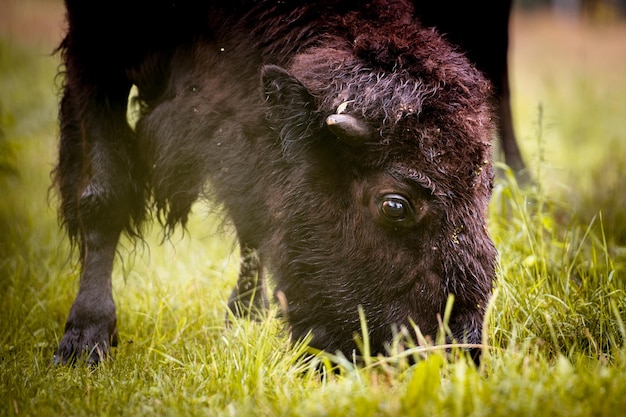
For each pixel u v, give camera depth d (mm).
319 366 8711
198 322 10875
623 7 53438
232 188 9930
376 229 8438
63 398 8047
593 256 10336
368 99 8492
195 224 15383
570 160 20125
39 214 15984
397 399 6809
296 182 8922
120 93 10984
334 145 8664
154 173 10891
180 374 8859
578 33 45219
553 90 28375
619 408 6535
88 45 10781
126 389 8211
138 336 10734
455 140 8195
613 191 14922
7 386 8500
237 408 7387
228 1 10219
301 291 8930
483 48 12195
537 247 10938
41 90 26281
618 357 7984
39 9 40188
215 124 10141
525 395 6684
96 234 10844
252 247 10234
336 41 9414
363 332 7902
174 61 10641
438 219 8094
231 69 10055
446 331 7875
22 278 12852
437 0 11227
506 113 13906
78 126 11328
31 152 20109
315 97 8719
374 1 9836
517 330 9055
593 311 9453
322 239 8750
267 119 9070
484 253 8164
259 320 10961
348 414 6598
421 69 8695
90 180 10836
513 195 12758
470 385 6891
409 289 8273
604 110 26562
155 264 13312
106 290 10648
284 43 9773
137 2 10570
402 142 8258
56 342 10711
